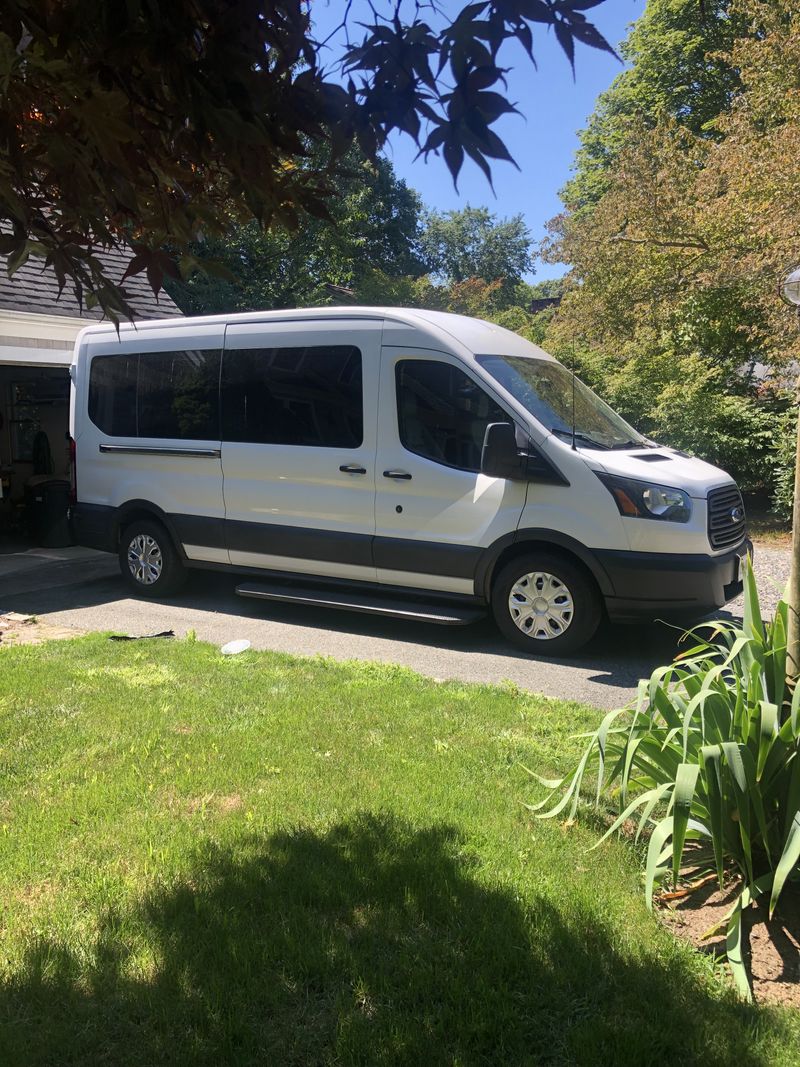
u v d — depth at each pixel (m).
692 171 16.20
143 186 2.28
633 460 6.02
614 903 2.74
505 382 6.23
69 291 11.16
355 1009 2.25
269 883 2.83
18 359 10.41
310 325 6.99
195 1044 2.13
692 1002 2.29
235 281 2.53
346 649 6.37
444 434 6.38
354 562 6.83
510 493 6.10
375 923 2.61
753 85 14.08
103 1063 2.08
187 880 2.88
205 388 7.60
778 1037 2.16
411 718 4.51
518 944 2.50
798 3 13.20
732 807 2.76
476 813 3.37
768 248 12.59
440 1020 2.20
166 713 4.57
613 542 5.80
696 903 2.81
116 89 1.91
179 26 1.78
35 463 12.81
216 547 7.61
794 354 12.06
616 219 16.58
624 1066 2.05
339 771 3.79
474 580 6.33
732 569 6.02
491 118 1.81
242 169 2.09
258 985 2.33
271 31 1.94
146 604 7.99
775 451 12.92
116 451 8.18
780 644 2.96
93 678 5.27
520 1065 2.06
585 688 5.40
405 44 1.80
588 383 16.67
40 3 1.75
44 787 3.63
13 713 4.57
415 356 6.48
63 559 10.73
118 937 2.56
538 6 1.65
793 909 2.76
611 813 3.41
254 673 5.39
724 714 2.92
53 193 2.28
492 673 5.73
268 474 7.18
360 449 6.70
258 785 3.64
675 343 16.27
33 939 2.55
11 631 6.90
